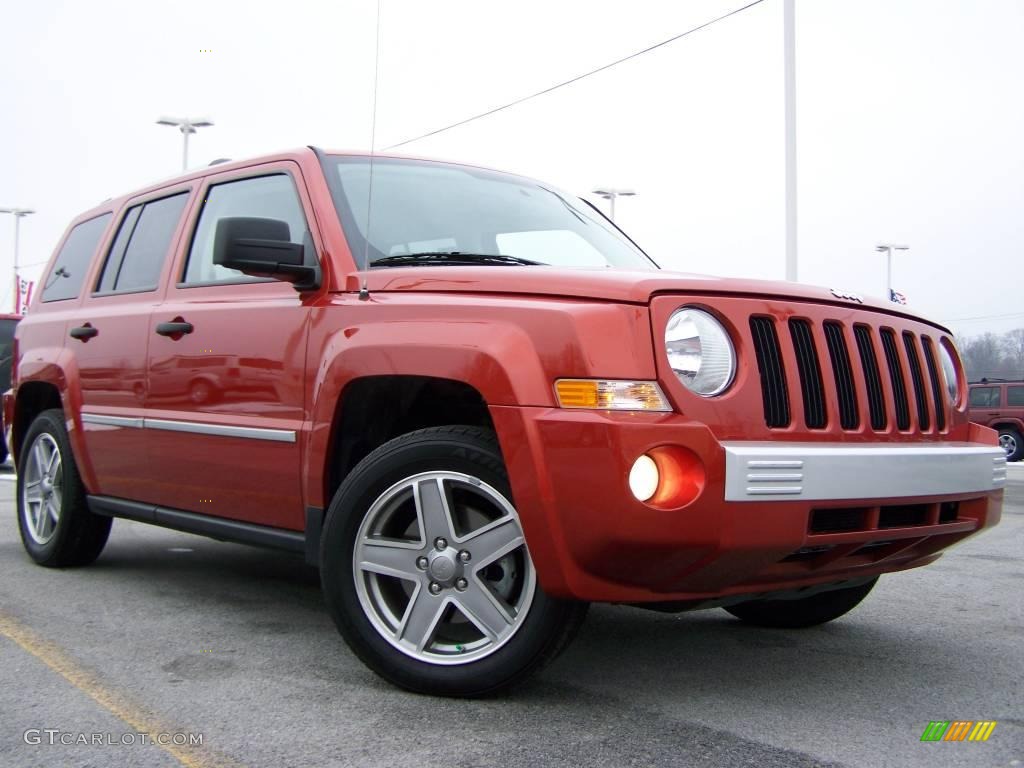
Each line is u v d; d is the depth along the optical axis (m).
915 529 3.22
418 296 3.30
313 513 3.52
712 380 2.91
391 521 3.28
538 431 2.84
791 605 4.16
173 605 4.40
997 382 21.34
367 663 3.23
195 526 4.18
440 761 2.60
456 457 3.07
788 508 2.85
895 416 3.34
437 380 3.26
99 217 5.52
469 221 4.17
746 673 3.51
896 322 3.50
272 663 3.49
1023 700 3.23
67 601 4.45
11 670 3.37
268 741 2.73
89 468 4.86
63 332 5.19
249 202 4.28
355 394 3.42
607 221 5.04
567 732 2.83
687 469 2.78
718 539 2.78
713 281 3.03
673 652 3.79
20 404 5.57
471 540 3.07
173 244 4.62
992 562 6.01
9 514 7.42
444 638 3.19
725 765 2.61
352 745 2.71
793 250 17.81
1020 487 12.55
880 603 4.78
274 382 3.73
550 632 2.96
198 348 4.11
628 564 2.80
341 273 3.62
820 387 3.14
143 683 3.25
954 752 2.74
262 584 4.90
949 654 3.82
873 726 2.95
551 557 2.85
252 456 3.80
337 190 3.90
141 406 4.44
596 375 2.81
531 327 2.94
